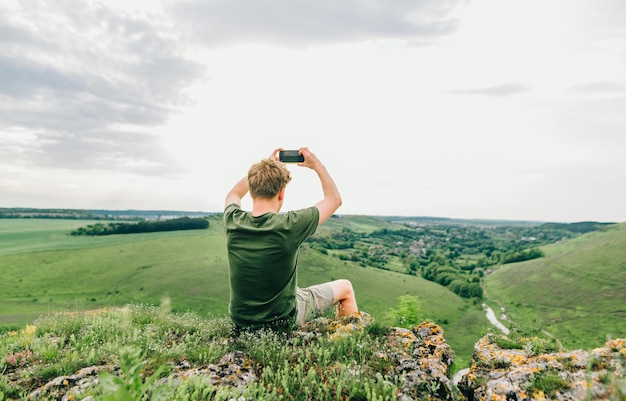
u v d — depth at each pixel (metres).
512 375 3.27
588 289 137.25
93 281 150.50
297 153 4.04
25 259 172.88
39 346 4.14
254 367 3.45
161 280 145.62
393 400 2.75
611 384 2.55
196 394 2.65
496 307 137.50
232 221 3.69
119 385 1.72
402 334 4.21
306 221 3.57
